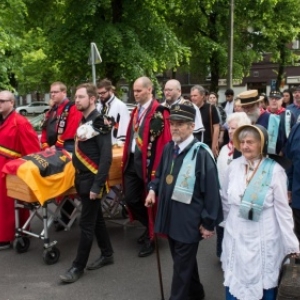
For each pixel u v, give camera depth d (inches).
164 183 137.0
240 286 120.7
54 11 577.0
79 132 162.2
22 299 159.0
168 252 201.6
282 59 904.3
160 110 191.9
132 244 213.3
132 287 166.9
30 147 204.4
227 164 164.2
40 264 190.1
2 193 201.9
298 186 169.3
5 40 361.4
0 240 204.8
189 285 139.0
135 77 529.0
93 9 511.8
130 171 200.5
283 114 198.8
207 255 199.8
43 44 570.6
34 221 249.6
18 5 404.8
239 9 743.7
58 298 159.0
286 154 174.4
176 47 575.5
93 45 395.9
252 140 119.2
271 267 119.0
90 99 166.1
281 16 772.6
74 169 180.7
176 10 670.5
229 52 694.5
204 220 131.1
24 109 1378.0
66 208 227.6
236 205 122.3
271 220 118.9
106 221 248.1
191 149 133.9
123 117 240.8
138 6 560.7
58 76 596.7
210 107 274.5
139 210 202.4
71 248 208.4
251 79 1285.7
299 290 110.7
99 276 176.4
